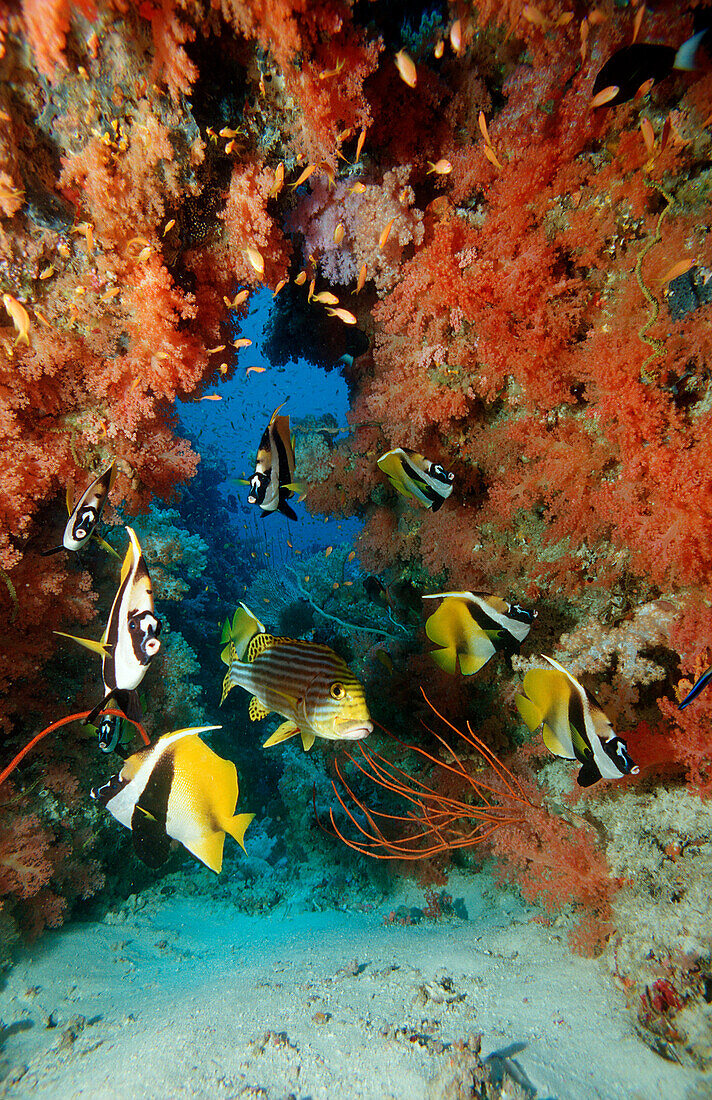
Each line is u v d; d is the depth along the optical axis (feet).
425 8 3.80
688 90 2.99
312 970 3.61
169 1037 2.96
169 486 4.21
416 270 3.89
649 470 3.03
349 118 3.55
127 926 5.10
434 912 4.73
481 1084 2.29
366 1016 2.90
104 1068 2.81
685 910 2.71
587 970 3.03
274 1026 2.93
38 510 3.91
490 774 4.62
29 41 2.84
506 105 3.69
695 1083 2.26
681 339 2.99
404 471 3.23
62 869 4.57
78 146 3.19
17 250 3.26
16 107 3.04
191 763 2.05
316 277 5.31
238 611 2.53
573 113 3.28
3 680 4.00
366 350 6.23
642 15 2.82
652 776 3.17
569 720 2.46
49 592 4.00
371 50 3.38
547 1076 2.38
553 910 3.58
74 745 4.76
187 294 3.66
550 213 3.56
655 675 3.17
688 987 2.52
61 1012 3.48
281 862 7.53
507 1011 2.85
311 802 6.82
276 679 2.30
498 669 4.66
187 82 3.10
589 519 3.49
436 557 4.65
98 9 2.86
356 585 7.85
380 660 5.49
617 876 3.05
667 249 3.07
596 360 3.22
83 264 3.39
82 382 3.67
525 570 4.22
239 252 3.83
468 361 3.92
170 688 6.31
